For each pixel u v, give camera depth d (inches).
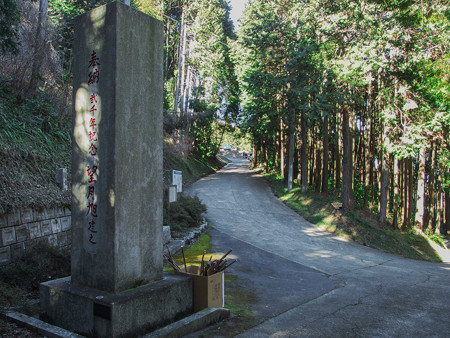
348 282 346.0
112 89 176.1
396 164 801.6
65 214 304.8
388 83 737.0
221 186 1047.6
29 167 313.7
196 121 1302.9
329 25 679.7
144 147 190.4
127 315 162.9
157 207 197.6
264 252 454.0
